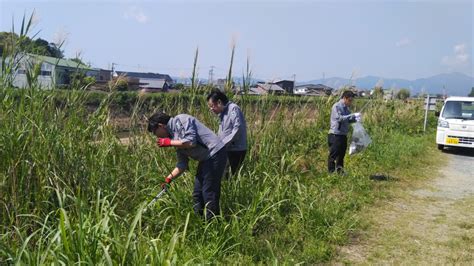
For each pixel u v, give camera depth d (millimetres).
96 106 5691
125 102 6289
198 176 4980
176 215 4754
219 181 4930
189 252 4133
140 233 3725
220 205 5203
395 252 5027
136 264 3312
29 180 4207
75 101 5176
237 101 7082
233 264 4250
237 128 5613
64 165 4492
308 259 4605
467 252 5090
